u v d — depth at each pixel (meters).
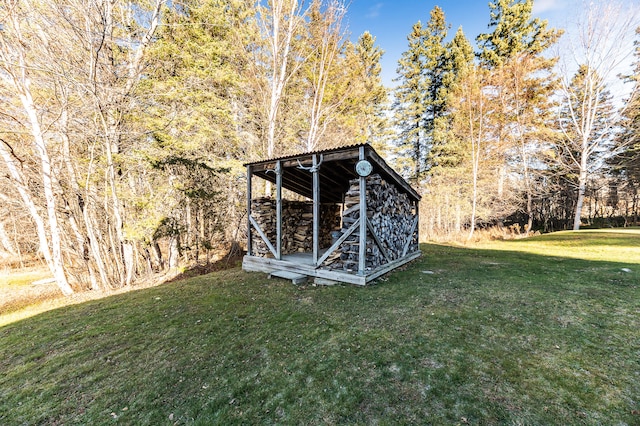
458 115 16.30
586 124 15.48
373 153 5.21
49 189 6.00
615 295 4.30
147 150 7.68
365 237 5.12
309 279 5.80
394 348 2.87
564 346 2.82
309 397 2.17
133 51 8.20
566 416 1.88
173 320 3.86
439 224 17.41
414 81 20.22
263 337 3.24
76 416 2.05
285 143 12.87
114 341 3.27
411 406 2.03
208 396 2.23
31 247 11.36
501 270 6.27
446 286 5.02
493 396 2.10
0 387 2.46
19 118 6.41
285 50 10.31
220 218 10.15
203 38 9.40
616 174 18.53
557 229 21.67
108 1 6.88
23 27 5.93
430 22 20.06
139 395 2.27
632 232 11.71
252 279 5.96
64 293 6.08
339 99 13.38
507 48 16.84
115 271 7.39
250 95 11.44
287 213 8.02
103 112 6.98
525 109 15.57
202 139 8.77
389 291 4.79
